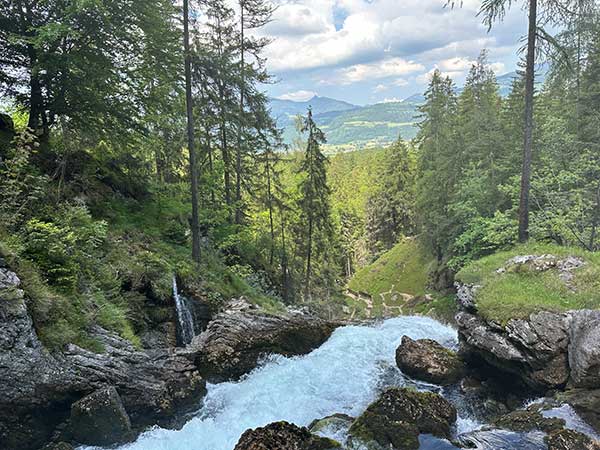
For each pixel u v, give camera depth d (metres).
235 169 25.75
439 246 32.34
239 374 13.67
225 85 22.25
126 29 15.52
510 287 12.25
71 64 14.04
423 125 36.75
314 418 10.77
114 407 9.05
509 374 11.18
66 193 14.20
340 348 15.38
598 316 9.29
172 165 23.09
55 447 8.38
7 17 13.81
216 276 18.41
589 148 18.94
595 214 15.89
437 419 8.67
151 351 11.57
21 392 8.05
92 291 11.35
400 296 41.31
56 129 16.03
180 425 10.49
